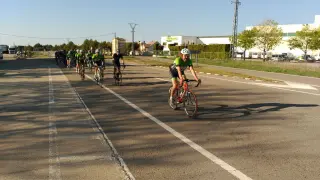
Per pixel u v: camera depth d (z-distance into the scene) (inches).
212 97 420.5
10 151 191.0
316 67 1076.5
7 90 473.1
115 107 339.6
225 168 165.9
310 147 203.6
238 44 2129.7
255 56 2655.0
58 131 237.3
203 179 151.7
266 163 173.8
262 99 405.7
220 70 1037.8
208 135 230.5
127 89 503.2
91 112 310.7
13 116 288.4
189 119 283.3
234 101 386.9
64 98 398.9
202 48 2544.3
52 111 313.3
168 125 259.8
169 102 347.6
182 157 182.9
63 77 705.0
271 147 203.0
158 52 3051.2
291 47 2204.7
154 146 203.3
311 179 152.3
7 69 981.8
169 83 604.4
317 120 283.1
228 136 228.2
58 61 1296.8
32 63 1413.6
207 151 193.9
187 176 155.2
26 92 451.8
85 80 641.6
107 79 674.8
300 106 355.3
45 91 464.8
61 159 177.8
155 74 843.4
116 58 563.2
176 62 294.5
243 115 302.5
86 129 244.2
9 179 150.7
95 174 156.9
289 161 177.2
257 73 916.0
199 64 1471.5
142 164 171.2
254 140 218.5
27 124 258.1
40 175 155.6
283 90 507.2
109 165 169.3
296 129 250.2
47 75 757.3
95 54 571.8
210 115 301.6
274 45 2127.2
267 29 2052.2
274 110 329.7
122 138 220.8
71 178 151.9
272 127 256.2
